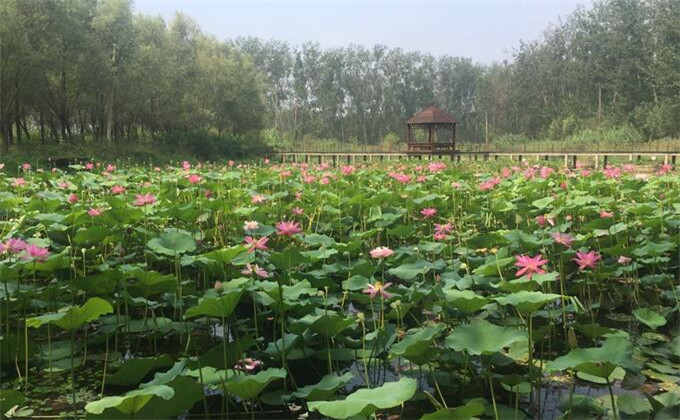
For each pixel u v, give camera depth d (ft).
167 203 20.94
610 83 158.61
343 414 6.46
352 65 219.82
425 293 11.32
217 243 19.34
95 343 12.05
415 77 222.48
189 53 117.80
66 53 72.95
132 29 87.92
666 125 124.06
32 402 9.49
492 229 22.48
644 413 8.33
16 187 27.30
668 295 13.85
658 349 11.50
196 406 9.34
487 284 12.55
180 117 102.73
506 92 201.57
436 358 10.62
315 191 26.50
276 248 17.80
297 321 9.91
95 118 101.30
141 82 88.33
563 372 10.53
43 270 12.64
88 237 13.89
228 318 11.84
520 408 9.09
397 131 223.92
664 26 130.31
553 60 181.47
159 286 11.99
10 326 12.93
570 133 161.68
